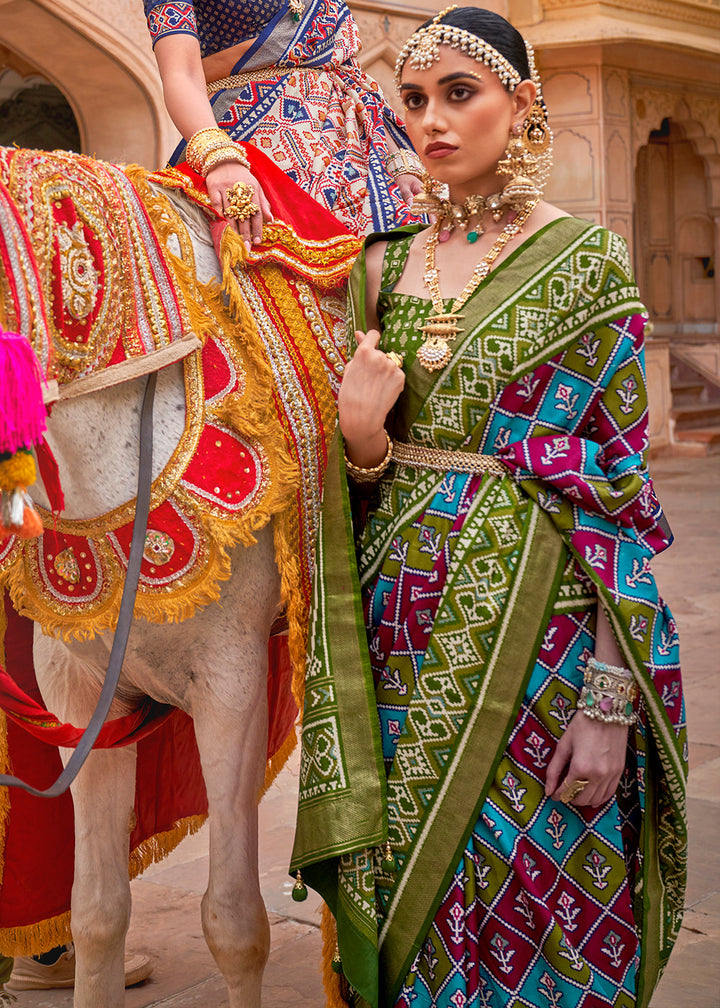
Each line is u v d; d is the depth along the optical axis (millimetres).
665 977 2521
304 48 2338
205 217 2021
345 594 1756
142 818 2533
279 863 3221
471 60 1647
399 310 1749
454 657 1669
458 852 1657
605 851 1678
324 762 1727
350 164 2385
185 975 2658
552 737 1660
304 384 1992
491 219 1725
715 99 12680
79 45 7023
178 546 1813
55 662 2043
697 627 5445
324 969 1984
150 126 7375
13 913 2387
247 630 1931
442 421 1695
